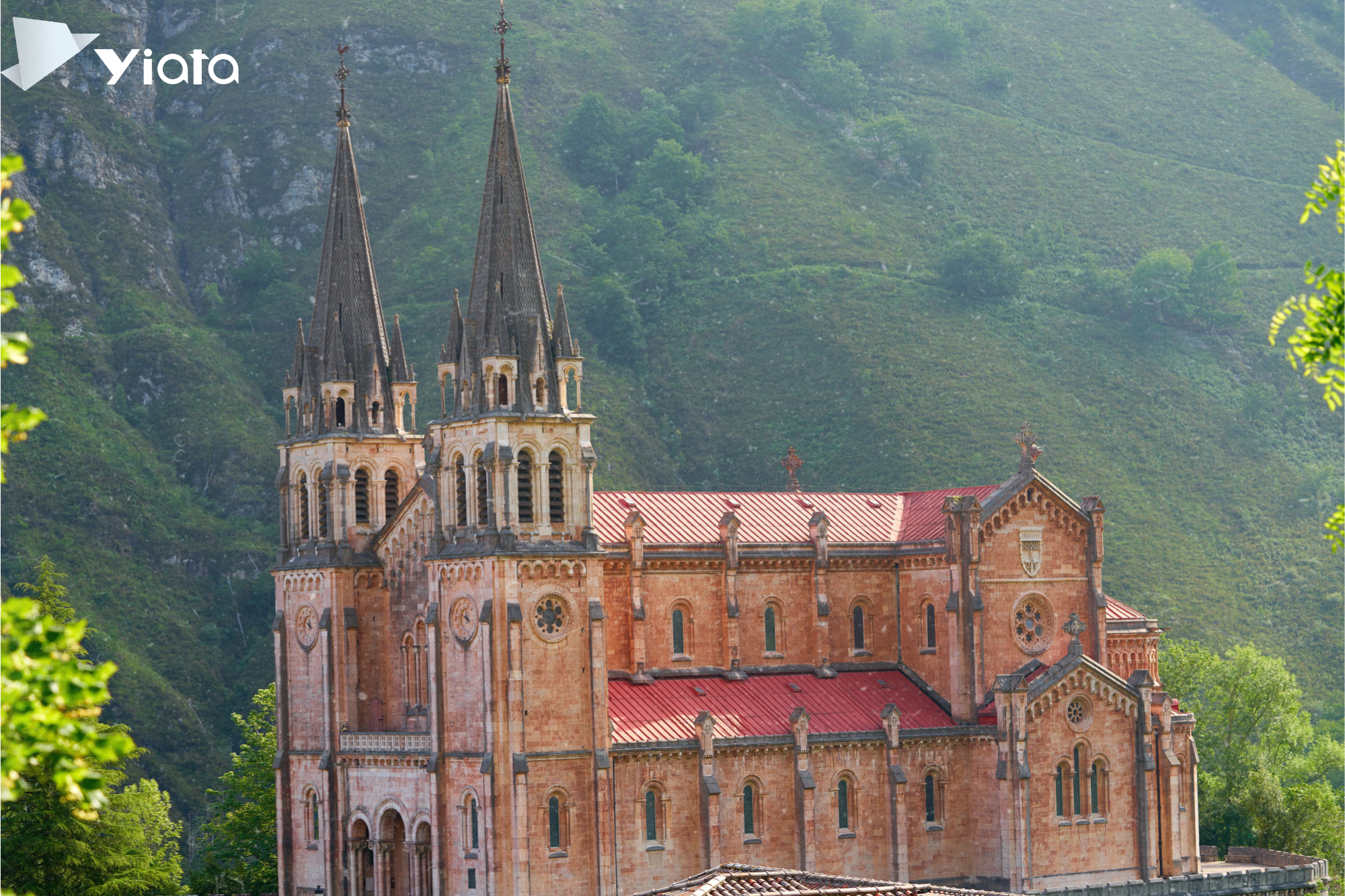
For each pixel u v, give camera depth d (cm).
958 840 11800
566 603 10531
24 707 3359
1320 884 12681
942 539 12262
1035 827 11612
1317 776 18438
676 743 10775
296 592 11931
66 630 3438
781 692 11788
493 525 10344
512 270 10756
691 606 11712
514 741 10225
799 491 13775
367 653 11706
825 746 11344
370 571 11738
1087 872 11794
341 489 11706
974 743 11831
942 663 12181
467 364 10694
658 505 12062
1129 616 13350
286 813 11931
